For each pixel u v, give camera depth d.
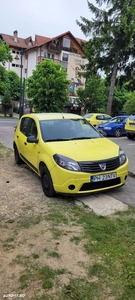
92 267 2.41
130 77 21.14
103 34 17.98
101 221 3.35
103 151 4.20
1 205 3.87
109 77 21.70
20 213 3.59
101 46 18.88
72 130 5.04
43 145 4.45
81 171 3.77
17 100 43.06
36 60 42.25
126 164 4.32
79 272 2.34
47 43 40.97
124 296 2.06
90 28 19.53
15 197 4.21
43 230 3.10
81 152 4.06
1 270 2.36
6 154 7.86
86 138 4.89
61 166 3.84
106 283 2.20
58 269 2.38
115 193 4.43
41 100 21.11
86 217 3.46
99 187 3.97
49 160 4.08
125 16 17.20
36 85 21.22
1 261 2.49
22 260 2.51
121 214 3.56
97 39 18.61
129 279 2.25
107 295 2.06
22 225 3.23
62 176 3.81
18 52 46.62
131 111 29.25
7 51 25.27
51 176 4.01
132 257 2.57
